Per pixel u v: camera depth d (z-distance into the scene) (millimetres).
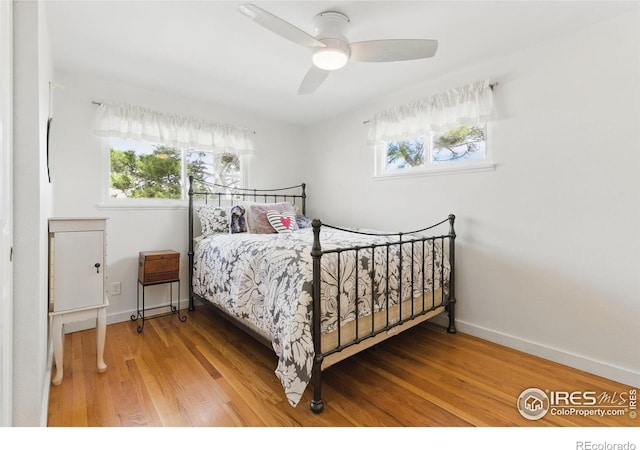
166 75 2549
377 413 1519
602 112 1835
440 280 2441
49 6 1677
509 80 2217
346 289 1731
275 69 2443
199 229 3162
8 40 1055
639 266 1732
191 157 3188
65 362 1996
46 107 1724
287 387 1433
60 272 1736
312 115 3580
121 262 2730
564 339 2000
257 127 3607
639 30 1715
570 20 1821
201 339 2389
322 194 3783
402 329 2090
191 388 1726
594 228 1875
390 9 1710
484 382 1797
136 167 2861
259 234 2723
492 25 1866
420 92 2744
